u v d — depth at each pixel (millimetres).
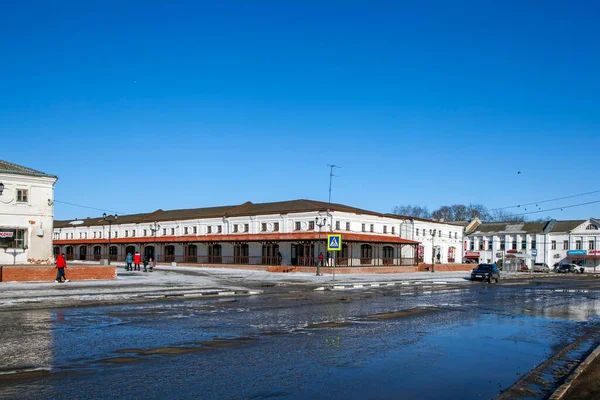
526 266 84750
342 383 8141
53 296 20438
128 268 46781
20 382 7797
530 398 7422
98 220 86375
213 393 7406
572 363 9875
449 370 9250
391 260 63250
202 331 12852
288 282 34125
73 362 9195
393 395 7605
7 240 34750
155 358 9648
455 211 135375
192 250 65500
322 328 13711
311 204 61500
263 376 8430
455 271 64375
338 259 54219
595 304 23156
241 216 62844
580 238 86938
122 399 7035
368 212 63188
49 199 36750
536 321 16547
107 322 14242
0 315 15625
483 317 17281
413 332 13422
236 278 37750
